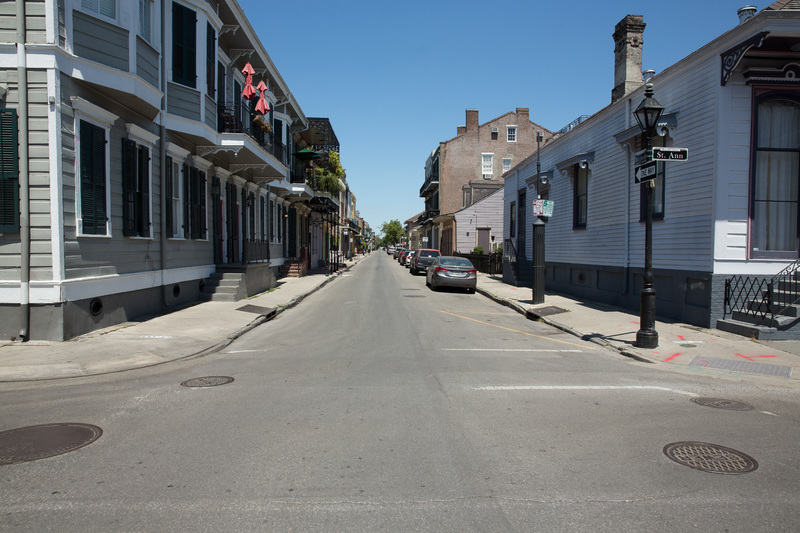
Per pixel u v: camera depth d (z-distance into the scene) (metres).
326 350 9.30
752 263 10.70
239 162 17.50
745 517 3.50
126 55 10.34
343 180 49.53
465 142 48.44
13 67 8.80
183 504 3.60
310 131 30.55
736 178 10.61
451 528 3.33
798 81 10.35
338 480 4.01
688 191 11.56
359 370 7.71
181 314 12.51
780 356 8.62
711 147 10.77
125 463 4.27
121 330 10.21
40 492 3.76
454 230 42.72
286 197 28.02
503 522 3.41
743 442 4.87
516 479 4.06
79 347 8.68
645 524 3.40
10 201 8.79
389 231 163.75
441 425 5.28
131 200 11.03
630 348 9.30
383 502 3.67
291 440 4.83
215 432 5.01
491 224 42.38
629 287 14.31
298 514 3.49
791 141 10.83
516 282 22.59
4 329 8.96
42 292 8.92
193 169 14.61
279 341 10.23
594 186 16.56
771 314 9.76
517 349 9.57
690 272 11.47
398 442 4.81
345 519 3.43
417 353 9.05
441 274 21.31
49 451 4.50
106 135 10.26
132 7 10.53
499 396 6.35
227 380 7.04
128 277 11.12
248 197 20.14
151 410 5.68
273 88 22.02
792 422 5.47
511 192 26.42
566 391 6.62
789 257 10.73
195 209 14.80
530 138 48.78
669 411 5.82
